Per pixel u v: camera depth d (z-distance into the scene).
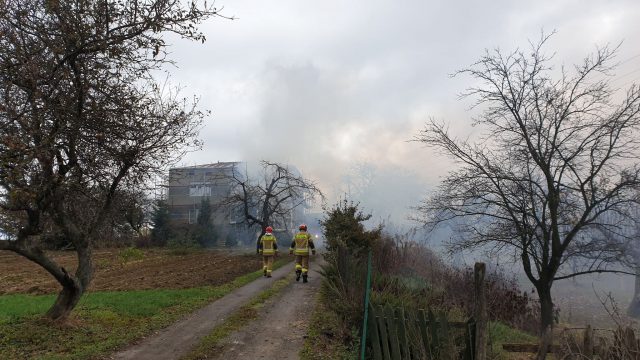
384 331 6.43
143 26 6.66
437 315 6.46
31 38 6.46
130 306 10.56
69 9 6.34
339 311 8.56
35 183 6.75
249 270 20.17
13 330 7.85
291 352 7.15
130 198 9.48
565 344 6.14
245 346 7.49
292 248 15.60
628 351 5.58
